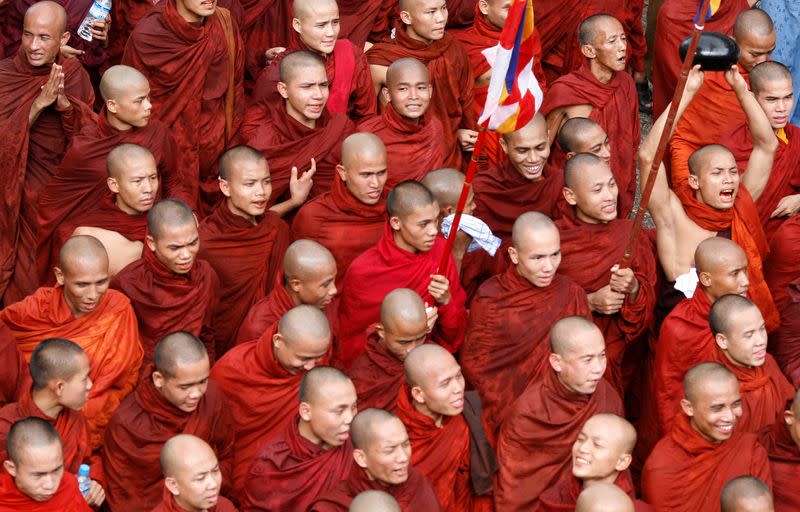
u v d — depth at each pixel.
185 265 19.50
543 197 21.31
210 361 20.22
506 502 18.08
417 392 17.22
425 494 16.67
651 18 28.89
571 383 17.92
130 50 22.80
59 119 22.11
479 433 17.91
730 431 17.55
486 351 19.42
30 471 16.05
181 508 16.20
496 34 23.98
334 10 22.48
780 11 25.59
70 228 21.36
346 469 17.09
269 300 19.45
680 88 18.36
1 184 21.78
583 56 25.47
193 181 22.92
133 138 21.28
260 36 25.30
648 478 17.95
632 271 19.67
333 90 22.69
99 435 18.77
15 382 18.44
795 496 18.00
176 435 16.95
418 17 22.89
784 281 21.80
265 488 17.09
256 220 20.73
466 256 20.66
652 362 20.69
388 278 19.48
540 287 19.27
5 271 21.80
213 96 23.05
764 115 21.05
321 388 16.89
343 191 20.66
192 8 22.58
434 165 22.11
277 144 21.86
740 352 18.58
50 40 21.86
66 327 18.91
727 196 20.59
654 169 18.84
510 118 17.73
